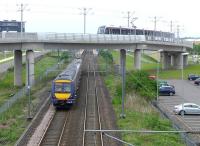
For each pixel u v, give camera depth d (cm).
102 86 8188
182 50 13512
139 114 5322
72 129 4434
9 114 5088
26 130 4209
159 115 5472
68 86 5725
